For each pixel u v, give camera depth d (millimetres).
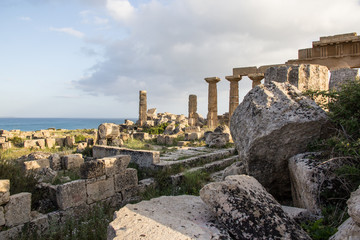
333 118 4500
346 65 16562
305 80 6867
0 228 4461
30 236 4582
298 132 4398
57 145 19078
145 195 6777
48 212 5430
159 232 2658
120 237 2582
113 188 6320
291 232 2650
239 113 5500
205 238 2562
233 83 25172
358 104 4383
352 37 16125
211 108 27172
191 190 6918
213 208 2992
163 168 7914
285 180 4820
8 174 6020
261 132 4445
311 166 3863
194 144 15758
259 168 4668
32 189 5992
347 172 3584
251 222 2703
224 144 13508
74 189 5535
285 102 4652
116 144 15711
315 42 17453
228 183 3193
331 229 2971
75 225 5156
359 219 2123
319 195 3580
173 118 42844
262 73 22547
